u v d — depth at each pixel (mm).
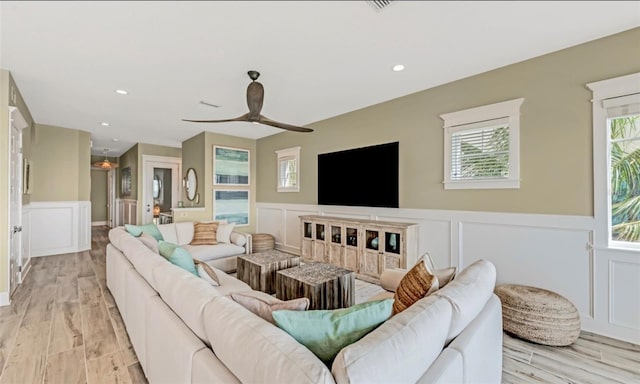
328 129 4926
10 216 3150
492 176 3068
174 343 1299
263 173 6395
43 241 5281
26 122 3826
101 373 1903
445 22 2164
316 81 3301
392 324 1028
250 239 4480
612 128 2445
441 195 3477
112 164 8156
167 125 5340
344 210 4652
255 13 2033
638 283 2291
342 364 803
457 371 1073
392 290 2406
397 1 1915
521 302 2393
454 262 3355
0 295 2959
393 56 2713
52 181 5371
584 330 2520
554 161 2680
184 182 6758
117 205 9188
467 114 3217
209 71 2996
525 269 2852
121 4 1927
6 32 2260
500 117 2988
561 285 2648
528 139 2826
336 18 2098
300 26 2199
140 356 1895
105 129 5676
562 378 1902
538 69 2756
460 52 2648
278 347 910
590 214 2504
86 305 3020
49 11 1993
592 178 2492
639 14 2080
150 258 2043
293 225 5656
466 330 1300
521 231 2879
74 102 3980
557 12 2051
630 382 1862
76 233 5645
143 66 2881
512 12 2047
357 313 1124
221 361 1064
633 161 2365
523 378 1899
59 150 5457
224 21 2129
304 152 5398
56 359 2055
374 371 812
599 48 2441
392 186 3918
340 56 2697
